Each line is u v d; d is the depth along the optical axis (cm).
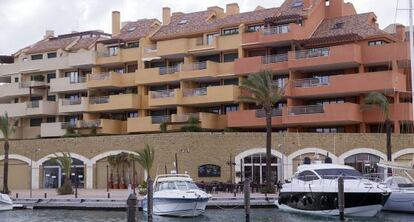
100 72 8138
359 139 5809
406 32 7200
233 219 3906
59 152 6844
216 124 7100
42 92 8556
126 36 8156
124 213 4456
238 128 6844
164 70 7450
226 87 6919
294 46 6738
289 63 6575
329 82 6375
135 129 7419
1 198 4725
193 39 7381
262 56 6844
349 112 6147
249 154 5984
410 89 6581
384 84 6078
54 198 5112
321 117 6269
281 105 6856
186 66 7262
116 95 7688
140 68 7762
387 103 5609
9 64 8894
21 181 7006
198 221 3859
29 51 8806
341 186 3847
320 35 6862
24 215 4397
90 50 8150
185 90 7238
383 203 3959
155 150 6225
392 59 6275
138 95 7631
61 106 8100
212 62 7112
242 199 4709
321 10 7238
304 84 6531
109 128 7638
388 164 4497
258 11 7525
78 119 8219
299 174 4350
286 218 3925
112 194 5544
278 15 7106
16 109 8425
